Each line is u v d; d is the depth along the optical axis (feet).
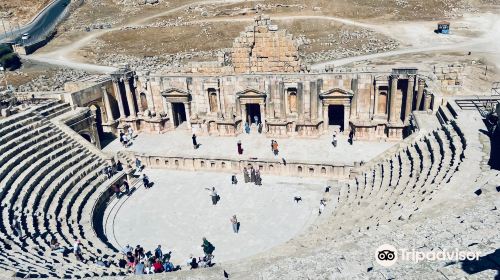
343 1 343.46
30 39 324.39
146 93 173.17
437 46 254.88
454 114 114.83
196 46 294.25
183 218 116.57
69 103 155.02
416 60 222.28
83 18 371.56
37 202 106.01
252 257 78.89
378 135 153.48
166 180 138.72
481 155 85.30
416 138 112.98
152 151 157.79
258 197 124.36
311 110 155.43
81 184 122.01
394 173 99.86
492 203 56.29
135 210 122.11
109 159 135.85
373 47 261.44
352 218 81.97
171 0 396.16
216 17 342.03
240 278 53.16
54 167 121.90
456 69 152.35
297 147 151.64
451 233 49.21
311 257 52.80
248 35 158.40
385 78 146.61
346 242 56.90
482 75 189.57
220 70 167.73
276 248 80.18
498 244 41.45
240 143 147.23
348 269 47.52
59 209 109.19
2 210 95.66
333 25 308.40
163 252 102.22
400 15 324.60
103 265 80.69
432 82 142.72
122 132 173.68
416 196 76.28
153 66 251.80
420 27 297.94
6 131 125.39
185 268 89.30
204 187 132.46
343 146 149.89
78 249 85.10
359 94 152.25
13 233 87.56
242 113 164.45
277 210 116.78
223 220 114.21
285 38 155.94
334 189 120.67
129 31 323.78
